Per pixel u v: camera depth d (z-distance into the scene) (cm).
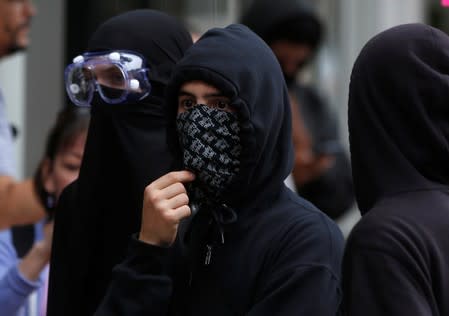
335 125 976
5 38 814
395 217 434
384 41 465
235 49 489
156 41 575
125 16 588
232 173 489
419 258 423
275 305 466
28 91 1141
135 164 557
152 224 489
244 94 481
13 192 721
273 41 954
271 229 492
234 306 486
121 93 552
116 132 561
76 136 704
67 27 1166
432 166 454
